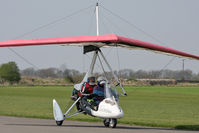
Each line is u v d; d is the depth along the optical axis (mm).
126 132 26797
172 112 56812
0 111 50000
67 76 43750
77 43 30438
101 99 30891
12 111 50812
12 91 125188
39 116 42062
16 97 92562
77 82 36344
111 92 30500
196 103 80125
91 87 32031
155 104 75625
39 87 161500
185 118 46719
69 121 37125
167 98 97438
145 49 33812
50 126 30703
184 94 117062
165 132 28062
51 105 66938
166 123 37281
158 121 40188
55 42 29438
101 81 31219
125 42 29328
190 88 161000
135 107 66812
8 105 64875
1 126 29797
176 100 89875
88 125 32750
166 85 190000
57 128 28797
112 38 28547
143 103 78250
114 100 29703
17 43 29938
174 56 36625
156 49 32750
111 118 29453
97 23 36281
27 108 58625
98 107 30125
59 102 76938
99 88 31203
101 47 33500
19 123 33031
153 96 105812
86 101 31859
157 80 192250
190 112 57188
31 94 108188
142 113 53906
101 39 28859
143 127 32688
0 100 79688
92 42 29672
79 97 32375
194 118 46812
